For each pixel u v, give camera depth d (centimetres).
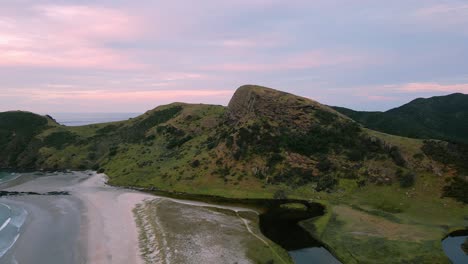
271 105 11081
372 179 7988
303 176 8662
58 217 6919
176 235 5628
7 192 9419
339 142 9494
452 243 5197
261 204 7606
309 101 11200
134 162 12144
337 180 8306
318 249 5166
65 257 4919
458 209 6338
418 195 7038
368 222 6125
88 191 9362
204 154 10612
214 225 6169
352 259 4722
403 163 7975
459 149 7919
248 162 9438
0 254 5097
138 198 8375
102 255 4922
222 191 8606
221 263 4575
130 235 5712
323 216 6619
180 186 9231
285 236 5659
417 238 5275
